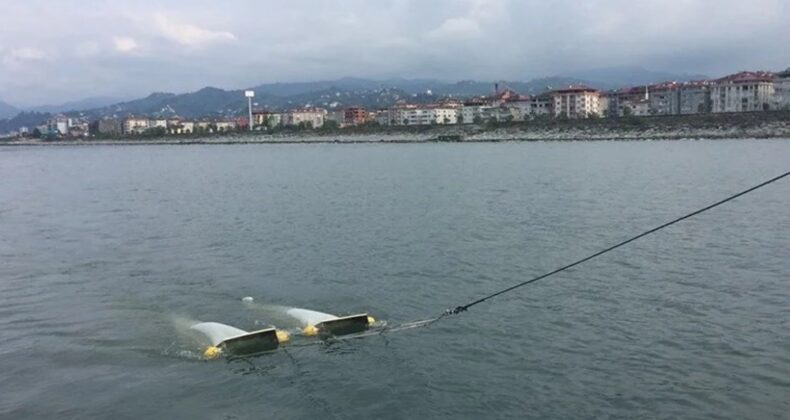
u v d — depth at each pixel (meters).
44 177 98.06
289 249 34.62
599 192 57.47
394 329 21.25
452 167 93.44
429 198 55.97
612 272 28.25
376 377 17.52
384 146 188.38
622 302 23.78
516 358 18.66
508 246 34.19
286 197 60.03
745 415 15.12
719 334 20.23
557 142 179.75
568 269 29.00
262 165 113.81
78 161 151.62
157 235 40.03
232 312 23.34
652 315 22.23
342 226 41.88
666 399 15.96
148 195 65.88
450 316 22.53
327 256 32.62
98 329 21.75
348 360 18.67
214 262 31.77
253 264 31.14
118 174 101.19
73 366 18.64
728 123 174.50
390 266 30.16
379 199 56.31
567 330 20.89
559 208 47.84
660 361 18.22
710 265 29.11
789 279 26.45
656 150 123.38
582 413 15.35
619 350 19.09
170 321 22.42
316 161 120.38
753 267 28.59
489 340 20.12
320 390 16.81
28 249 36.09
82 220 47.78
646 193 56.06
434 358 18.73
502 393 16.45
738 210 44.66
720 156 100.50
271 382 17.36
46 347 20.16
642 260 30.34
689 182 64.25
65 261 32.53
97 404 16.27
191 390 16.97
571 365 18.08
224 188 71.50
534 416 15.27
